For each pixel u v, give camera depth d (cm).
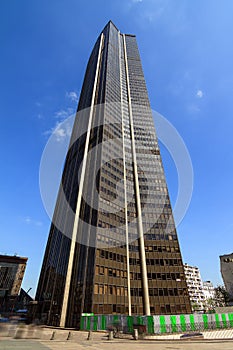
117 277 4172
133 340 1731
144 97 8981
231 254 6875
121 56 10725
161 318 2175
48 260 6619
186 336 1891
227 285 6588
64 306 3969
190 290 11862
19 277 12069
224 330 2286
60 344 1348
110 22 12325
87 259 4238
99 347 1247
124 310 3881
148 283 4425
